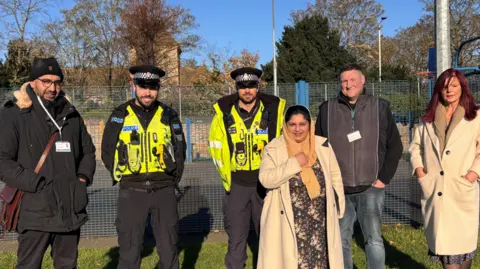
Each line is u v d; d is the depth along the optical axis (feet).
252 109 12.94
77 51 96.48
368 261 12.37
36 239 10.25
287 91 26.20
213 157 13.03
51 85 10.20
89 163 11.09
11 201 10.11
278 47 121.39
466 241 10.96
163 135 11.81
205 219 20.13
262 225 11.18
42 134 10.24
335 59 114.01
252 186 12.84
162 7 98.84
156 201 11.80
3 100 22.67
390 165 12.13
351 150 12.16
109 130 11.84
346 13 131.23
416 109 23.94
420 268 14.78
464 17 82.43
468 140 10.89
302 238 10.78
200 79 116.47
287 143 11.16
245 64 120.16
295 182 10.80
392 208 21.17
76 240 10.98
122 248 11.73
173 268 12.12
